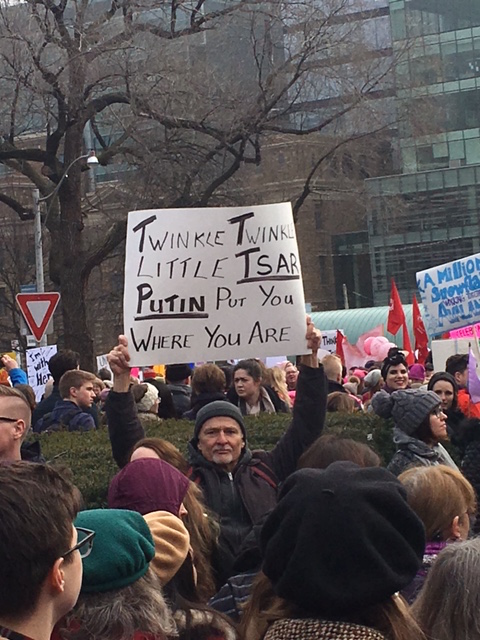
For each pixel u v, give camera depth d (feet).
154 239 21.34
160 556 11.93
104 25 85.05
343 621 9.23
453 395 30.40
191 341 21.25
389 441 29.01
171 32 85.30
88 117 86.53
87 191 135.23
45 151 88.84
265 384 35.22
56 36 82.02
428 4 230.89
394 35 229.04
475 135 232.12
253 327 21.30
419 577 13.69
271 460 19.66
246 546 16.01
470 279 49.90
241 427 18.79
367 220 235.40
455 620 10.71
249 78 91.97
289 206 21.62
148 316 21.13
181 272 21.27
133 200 94.22
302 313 21.35
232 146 93.66
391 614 9.42
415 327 60.95
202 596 14.06
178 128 86.53
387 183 233.55
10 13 80.38
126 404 19.94
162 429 28.07
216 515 17.49
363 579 9.09
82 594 10.20
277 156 135.85
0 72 82.23
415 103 108.27
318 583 9.10
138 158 90.43
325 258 247.09
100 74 83.05
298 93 88.74
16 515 8.30
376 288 237.04
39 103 88.43
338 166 106.63
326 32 85.71
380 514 9.33
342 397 33.09
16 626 8.30
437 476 14.39
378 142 104.78
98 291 166.20
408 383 34.76
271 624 9.71
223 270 21.40
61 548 8.46
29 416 17.99
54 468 9.02
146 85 84.53
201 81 86.07
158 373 51.85
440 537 14.28
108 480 23.27
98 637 10.05
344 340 65.57
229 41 96.43
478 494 25.55
